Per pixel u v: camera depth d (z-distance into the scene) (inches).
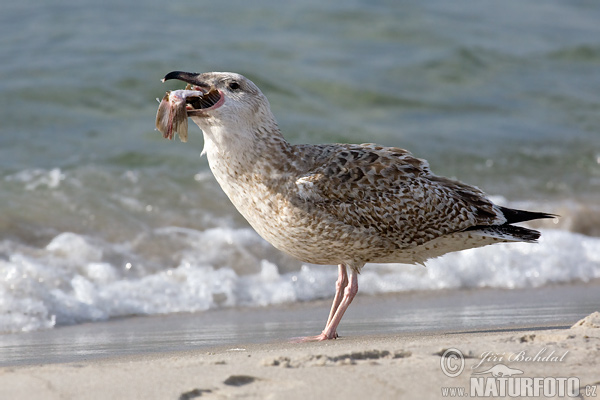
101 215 450.9
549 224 518.9
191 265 411.2
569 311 350.9
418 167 304.0
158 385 207.5
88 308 356.2
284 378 212.7
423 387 206.5
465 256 445.7
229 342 296.7
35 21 750.5
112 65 669.9
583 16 1024.9
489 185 569.0
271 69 717.9
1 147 538.0
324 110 678.5
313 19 844.6
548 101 761.0
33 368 228.7
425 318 338.6
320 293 405.1
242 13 829.8
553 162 624.7
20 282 358.3
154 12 805.9
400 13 897.5
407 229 296.4
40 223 434.0
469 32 893.2
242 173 291.1
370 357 234.4
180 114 281.4
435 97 736.3
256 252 431.8
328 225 287.9
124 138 568.4
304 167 291.9
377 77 748.0
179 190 494.0
